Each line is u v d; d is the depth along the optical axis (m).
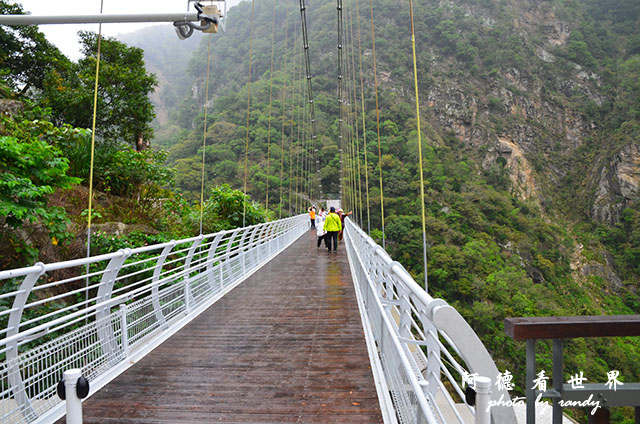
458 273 31.39
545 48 73.00
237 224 12.48
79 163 8.30
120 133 15.54
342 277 8.98
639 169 51.19
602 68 69.25
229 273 8.16
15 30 14.83
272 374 3.66
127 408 3.04
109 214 8.23
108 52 15.80
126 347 4.05
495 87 66.44
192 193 36.56
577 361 20.02
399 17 70.50
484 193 46.84
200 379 3.57
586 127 63.50
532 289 31.25
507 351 22.41
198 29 5.01
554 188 58.16
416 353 3.97
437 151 52.03
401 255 33.91
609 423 1.61
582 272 42.62
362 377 3.57
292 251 14.77
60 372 3.17
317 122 52.25
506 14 76.00
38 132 7.96
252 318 5.64
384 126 48.94
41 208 5.03
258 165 40.47
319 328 5.11
